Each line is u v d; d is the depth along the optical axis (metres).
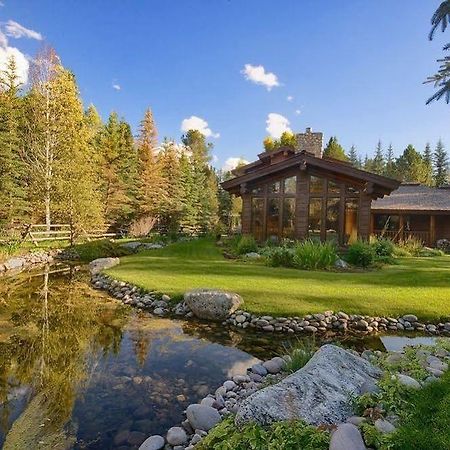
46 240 19.06
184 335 6.51
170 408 4.01
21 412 3.88
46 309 8.05
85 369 5.02
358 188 15.11
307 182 15.71
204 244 18.73
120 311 7.94
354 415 2.97
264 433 2.69
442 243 21.39
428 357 4.65
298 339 6.30
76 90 22.72
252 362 5.35
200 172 42.47
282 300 7.55
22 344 5.96
